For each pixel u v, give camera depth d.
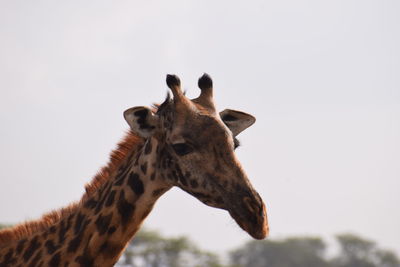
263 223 12.81
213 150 13.19
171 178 13.56
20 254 14.03
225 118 14.45
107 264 13.73
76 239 13.74
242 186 12.97
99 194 14.15
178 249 56.19
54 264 13.62
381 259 94.81
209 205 13.30
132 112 13.72
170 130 13.52
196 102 13.87
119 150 14.55
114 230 13.73
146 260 56.09
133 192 13.83
